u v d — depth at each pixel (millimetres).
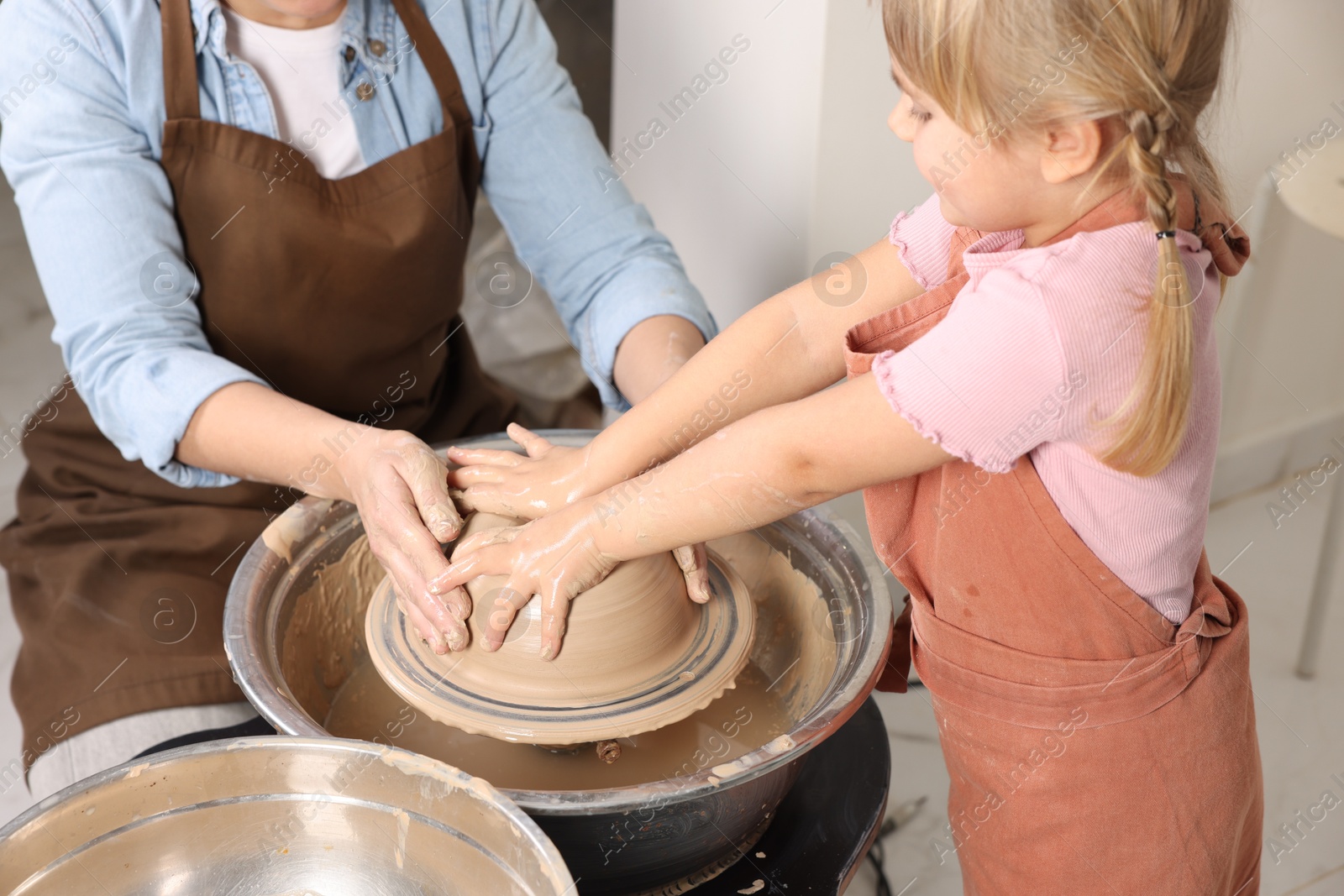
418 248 1254
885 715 1771
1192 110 750
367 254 1223
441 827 699
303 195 1189
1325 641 1927
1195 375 808
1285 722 1757
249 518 1227
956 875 1470
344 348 1286
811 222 1606
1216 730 880
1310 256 2068
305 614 1007
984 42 679
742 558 1122
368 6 1244
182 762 694
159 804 698
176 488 1250
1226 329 2115
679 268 1360
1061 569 824
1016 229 823
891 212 1658
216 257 1192
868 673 838
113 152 1115
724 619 946
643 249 1357
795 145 1592
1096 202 768
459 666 869
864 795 922
